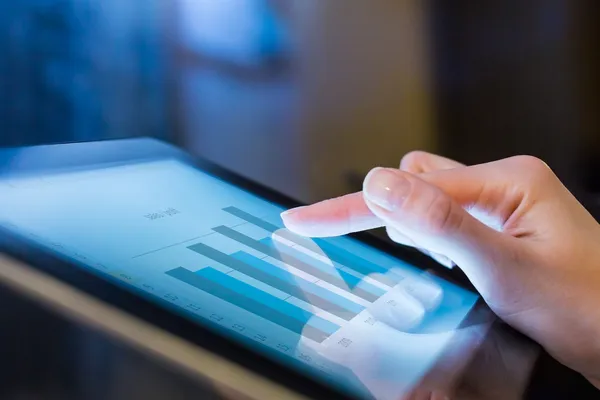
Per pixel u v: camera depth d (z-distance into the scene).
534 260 0.34
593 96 0.51
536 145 0.51
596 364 0.34
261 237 0.37
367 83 0.48
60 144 0.39
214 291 0.31
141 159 0.40
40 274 0.28
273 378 0.28
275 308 0.32
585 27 0.49
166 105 0.45
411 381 0.30
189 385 0.27
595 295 0.34
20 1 0.40
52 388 0.27
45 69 0.41
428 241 0.33
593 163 0.51
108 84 0.43
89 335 0.27
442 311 0.35
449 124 0.50
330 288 0.34
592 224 0.35
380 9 0.48
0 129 0.40
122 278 0.29
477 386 0.31
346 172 0.48
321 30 0.47
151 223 0.34
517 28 0.50
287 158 0.48
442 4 0.48
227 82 0.46
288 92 0.47
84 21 0.42
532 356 0.34
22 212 0.31
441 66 0.49
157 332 0.28
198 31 0.45
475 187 0.34
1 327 0.28
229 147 0.47
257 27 0.46
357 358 0.30
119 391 0.27
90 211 0.33
